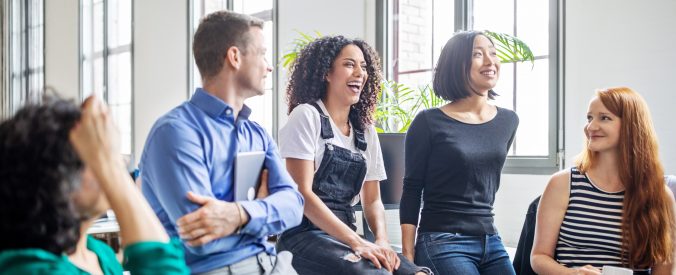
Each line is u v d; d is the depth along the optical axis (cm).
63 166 91
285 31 627
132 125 863
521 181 431
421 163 255
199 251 164
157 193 170
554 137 414
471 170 249
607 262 235
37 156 90
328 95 248
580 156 249
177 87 777
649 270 239
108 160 97
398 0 536
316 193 235
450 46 261
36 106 93
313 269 221
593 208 238
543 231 244
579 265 238
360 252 216
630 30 370
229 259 175
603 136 237
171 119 174
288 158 229
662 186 236
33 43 1157
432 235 247
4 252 93
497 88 459
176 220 166
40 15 1141
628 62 371
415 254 251
